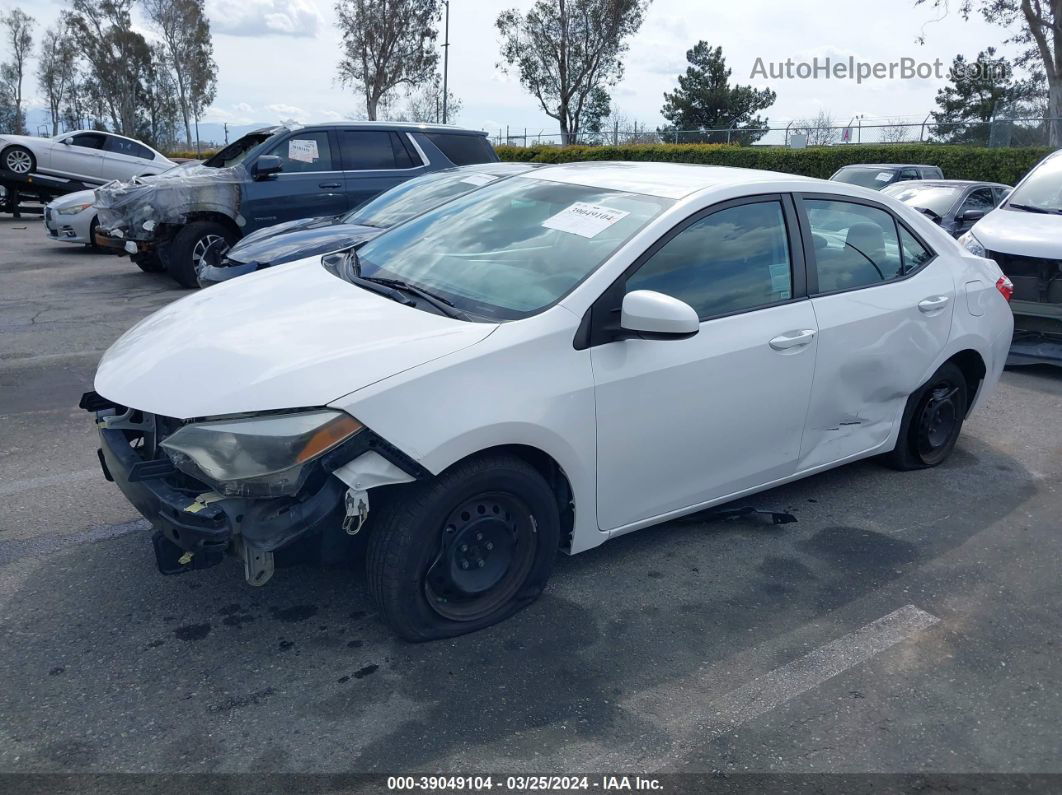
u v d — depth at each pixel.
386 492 2.96
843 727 2.81
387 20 45.25
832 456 4.27
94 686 2.87
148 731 2.67
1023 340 7.23
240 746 2.62
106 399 3.14
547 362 3.11
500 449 3.09
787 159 27.31
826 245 4.10
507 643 3.18
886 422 4.55
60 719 2.70
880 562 3.91
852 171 16.88
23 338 7.63
